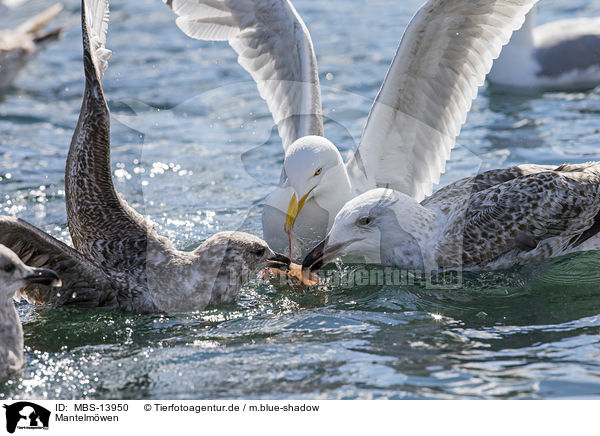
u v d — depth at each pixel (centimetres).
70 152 643
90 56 614
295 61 743
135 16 1482
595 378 454
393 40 1302
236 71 1188
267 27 757
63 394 468
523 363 478
